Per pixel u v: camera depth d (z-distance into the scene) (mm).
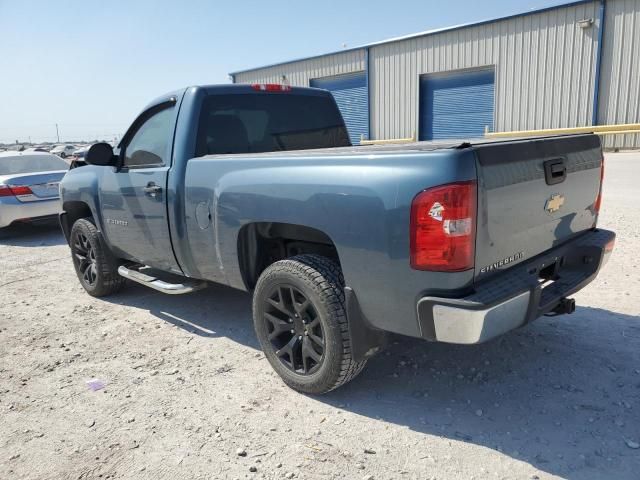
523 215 2766
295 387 3277
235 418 3025
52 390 3463
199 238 3762
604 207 8531
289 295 3244
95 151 4367
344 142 5105
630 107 17688
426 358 3668
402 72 23234
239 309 4871
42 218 9031
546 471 2469
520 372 3410
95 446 2816
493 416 2945
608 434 2723
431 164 2434
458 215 2391
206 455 2695
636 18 17031
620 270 5320
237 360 3791
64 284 6105
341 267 2842
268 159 3197
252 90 4332
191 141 3877
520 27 19484
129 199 4387
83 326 4629
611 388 3158
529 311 2678
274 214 3115
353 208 2689
